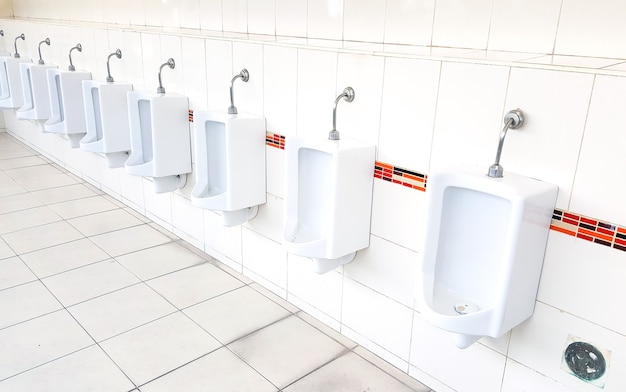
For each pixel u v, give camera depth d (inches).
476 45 74.6
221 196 96.3
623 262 54.9
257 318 97.1
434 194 62.0
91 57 146.6
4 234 129.7
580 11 63.3
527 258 58.3
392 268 80.7
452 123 67.5
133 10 144.9
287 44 87.6
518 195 54.2
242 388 78.0
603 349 58.2
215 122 101.4
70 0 174.7
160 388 77.4
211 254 122.8
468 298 65.5
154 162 113.3
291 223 85.4
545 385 64.5
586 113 54.9
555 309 61.6
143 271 113.8
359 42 90.0
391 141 75.7
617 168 53.6
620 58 61.0
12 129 227.3
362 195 79.2
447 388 77.0
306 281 97.9
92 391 76.2
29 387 76.5
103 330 91.2
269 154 98.0
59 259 117.6
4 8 214.7
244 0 110.4
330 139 79.6
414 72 70.2
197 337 90.3
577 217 57.6
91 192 164.2
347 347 89.4
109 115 129.3
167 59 117.1
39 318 94.0
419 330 79.0
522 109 60.1
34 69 156.7
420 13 80.4
